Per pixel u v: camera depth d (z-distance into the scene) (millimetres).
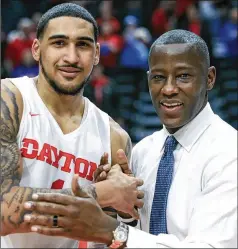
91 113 3121
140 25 14555
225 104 11531
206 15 12727
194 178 2906
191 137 2975
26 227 2689
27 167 2861
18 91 2934
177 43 2910
